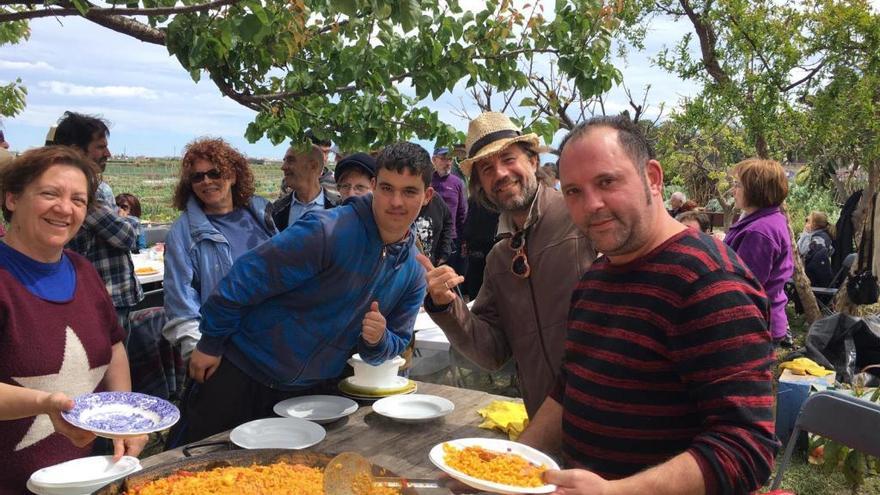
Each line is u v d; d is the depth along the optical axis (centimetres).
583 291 168
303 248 223
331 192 433
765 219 402
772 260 397
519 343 237
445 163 649
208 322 237
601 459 154
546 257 227
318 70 346
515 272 232
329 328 240
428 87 341
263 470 167
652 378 145
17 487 193
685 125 772
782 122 688
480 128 232
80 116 340
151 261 616
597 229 145
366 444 207
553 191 239
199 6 248
